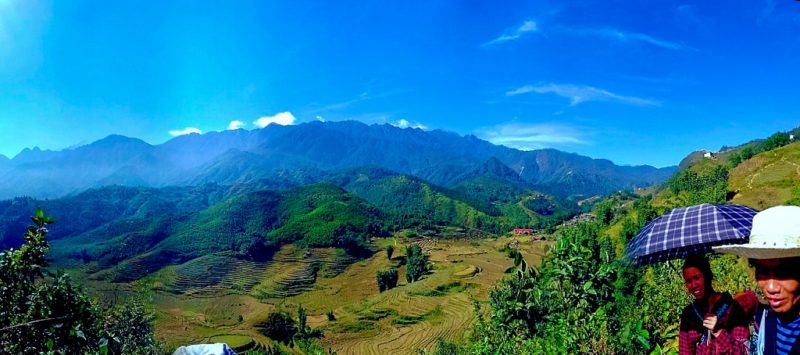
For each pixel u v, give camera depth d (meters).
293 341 92.62
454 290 117.56
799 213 2.68
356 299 138.88
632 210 125.94
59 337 5.91
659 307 7.22
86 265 193.12
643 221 74.94
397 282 150.00
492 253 186.25
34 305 5.87
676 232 4.11
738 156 118.56
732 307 3.39
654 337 5.65
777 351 2.76
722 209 4.09
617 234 80.44
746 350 3.19
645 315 6.18
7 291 5.88
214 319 120.19
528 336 7.11
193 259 188.50
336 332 97.19
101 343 6.11
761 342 2.88
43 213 6.16
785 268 2.70
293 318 117.12
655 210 83.06
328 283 161.00
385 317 103.88
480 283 121.62
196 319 119.56
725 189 88.62
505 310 7.23
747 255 2.82
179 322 111.50
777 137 113.94
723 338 3.35
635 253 4.39
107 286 154.75
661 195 130.50
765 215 2.80
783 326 2.77
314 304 136.62
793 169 88.00
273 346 85.69
